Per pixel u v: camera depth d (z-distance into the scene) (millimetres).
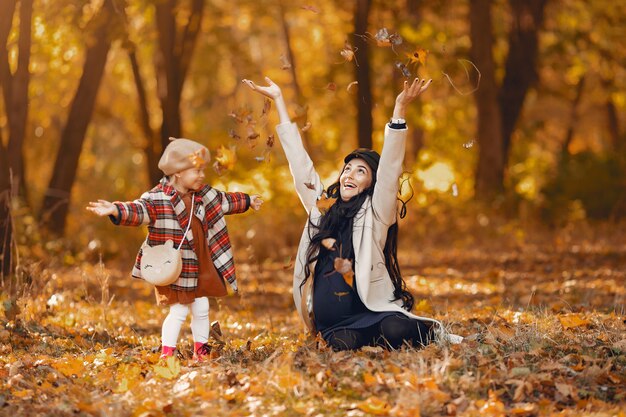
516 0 24125
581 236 19016
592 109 36625
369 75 20156
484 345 6211
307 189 6750
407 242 19906
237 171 22312
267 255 19031
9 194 11570
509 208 21703
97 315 9508
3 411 5262
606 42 26969
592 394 5297
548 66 28250
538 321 7375
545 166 27656
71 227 20438
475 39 22344
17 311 7789
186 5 18641
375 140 26016
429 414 4996
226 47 25000
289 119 6809
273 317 10156
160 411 5098
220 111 33406
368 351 6164
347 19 23906
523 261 15477
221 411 5035
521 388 5266
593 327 7359
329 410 5062
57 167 17000
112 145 33906
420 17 23344
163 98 19125
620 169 22953
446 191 22391
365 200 6508
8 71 12195
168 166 6387
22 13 12031
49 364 6434
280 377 5414
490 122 22625
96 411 5164
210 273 6512
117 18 12625
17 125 12406
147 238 6383
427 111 25859
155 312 10492
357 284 6312
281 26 29812
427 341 6383
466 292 11984
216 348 6906
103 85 28406
